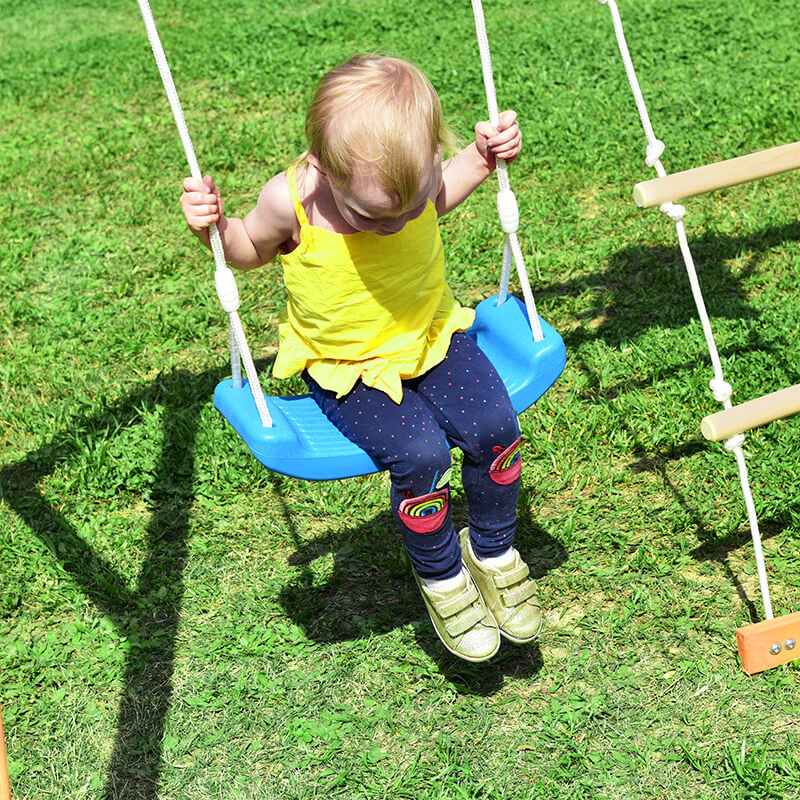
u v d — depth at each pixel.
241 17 10.99
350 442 2.88
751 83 7.48
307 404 3.08
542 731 3.02
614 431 4.14
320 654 3.38
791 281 4.99
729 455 3.95
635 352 4.59
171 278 5.80
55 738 3.17
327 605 3.57
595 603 3.46
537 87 7.82
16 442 4.53
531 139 6.89
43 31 11.46
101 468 4.23
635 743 2.96
